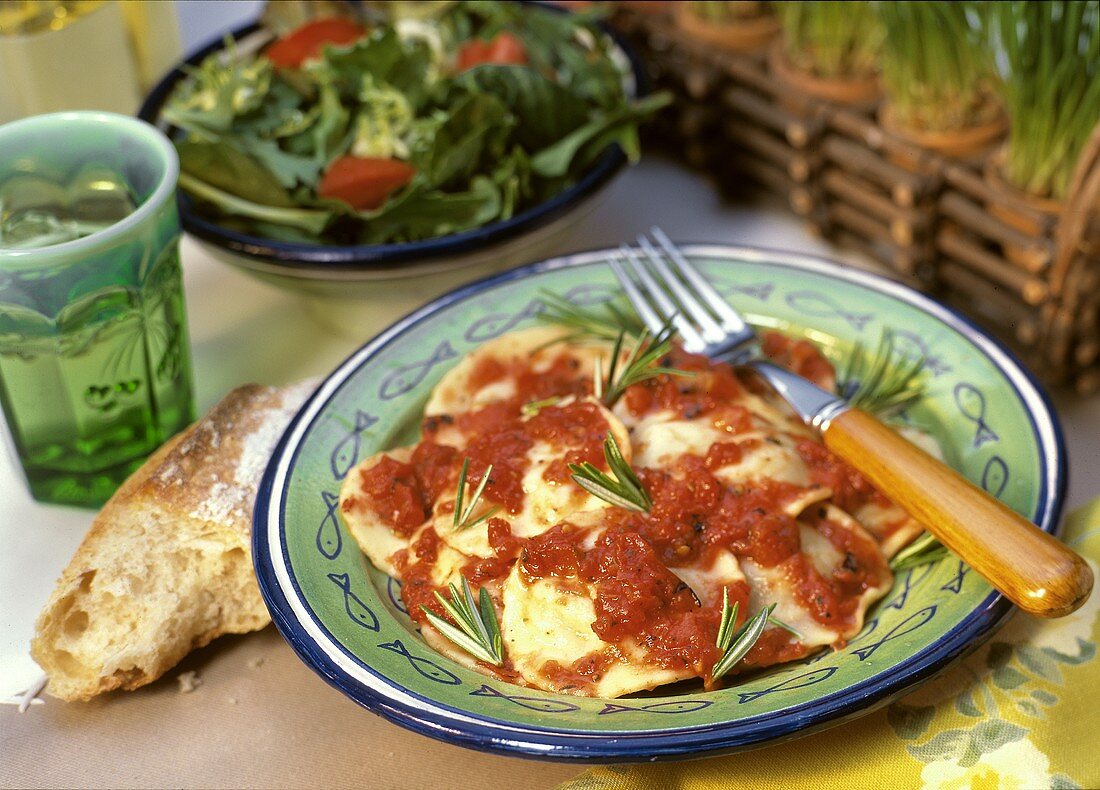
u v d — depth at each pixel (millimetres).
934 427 675
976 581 597
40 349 663
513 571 611
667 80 882
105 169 709
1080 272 710
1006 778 579
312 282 735
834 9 793
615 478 625
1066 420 736
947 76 758
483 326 720
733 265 743
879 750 591
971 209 750
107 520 646
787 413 678
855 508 646
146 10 882
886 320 713
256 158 776
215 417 681
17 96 827
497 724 557
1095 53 703
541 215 741
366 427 680
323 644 586
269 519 630
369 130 790
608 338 710
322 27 853
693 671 583
